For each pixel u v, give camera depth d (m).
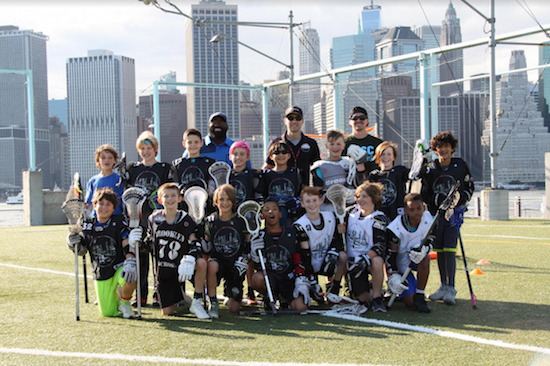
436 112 20.70
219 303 5.98
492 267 7.77
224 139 6.88
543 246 9.92
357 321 4.99
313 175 6.27
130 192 5.31
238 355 4.04
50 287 6.84
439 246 5.81
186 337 4.55
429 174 6.10
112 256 5.31
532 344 4.21
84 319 5.23
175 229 5.36
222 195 5.46
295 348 4.18
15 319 5.22
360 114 6.69
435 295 5.79
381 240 5.47
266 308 5.55
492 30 16.56
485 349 4.11
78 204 5.44
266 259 5.50
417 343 4.27
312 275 5.71
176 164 6.37
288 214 6.04
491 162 16.83
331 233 5.67
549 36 15.66
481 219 16.64
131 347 4.29
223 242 5.47
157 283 5.46
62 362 3.95
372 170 6.64
